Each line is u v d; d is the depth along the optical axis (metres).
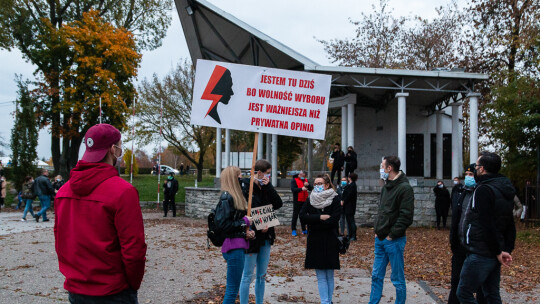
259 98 5.55
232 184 4.61
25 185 16.78
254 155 5.39
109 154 2.74
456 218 4.92
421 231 15.16
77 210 2.59
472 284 4.16
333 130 40.62
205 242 11.06
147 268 7.77
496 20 21.39
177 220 17.41
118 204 2.54
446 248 10.91
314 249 5.07
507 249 4.23
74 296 2.58
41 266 7.79
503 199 4.12
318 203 5.10
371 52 30.06
